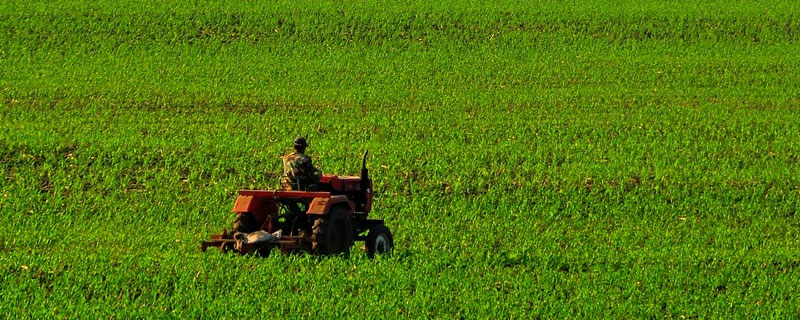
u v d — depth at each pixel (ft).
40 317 89.35
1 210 148.97
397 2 349.20
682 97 257.14
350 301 95.30
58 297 95.61
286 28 317.22
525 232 140.36
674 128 224.33
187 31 312.71
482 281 104.99
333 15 329.93
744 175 182.80
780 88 267.59
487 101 248.32
